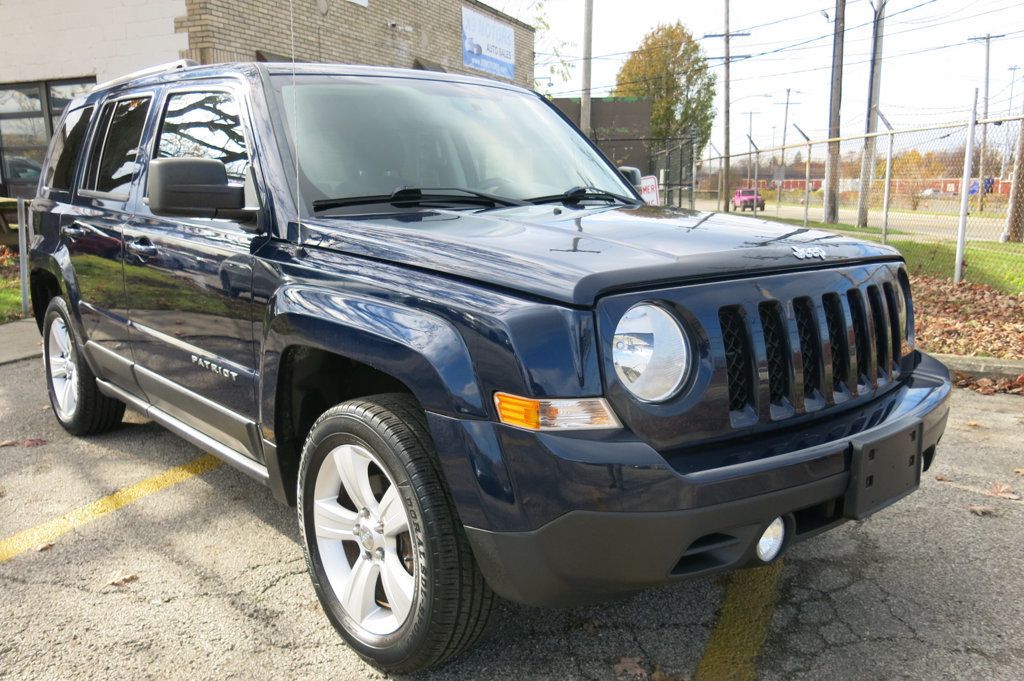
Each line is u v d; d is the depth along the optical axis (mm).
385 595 2625
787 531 2324
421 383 2254
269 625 2842
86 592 3061
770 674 2533
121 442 4742
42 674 2559
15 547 3430
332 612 2697
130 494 3984
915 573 3156
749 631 2771
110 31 13445
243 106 3250
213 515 3746
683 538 2090
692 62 57344
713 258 2340
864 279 2684
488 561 2215
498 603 2414
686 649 2674
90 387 4535
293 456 2953
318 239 2762
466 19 20109
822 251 2598
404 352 2293
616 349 2115
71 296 4324
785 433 2371
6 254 11898
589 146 4078
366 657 2576
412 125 3395
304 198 2924
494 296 2225
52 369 4914
